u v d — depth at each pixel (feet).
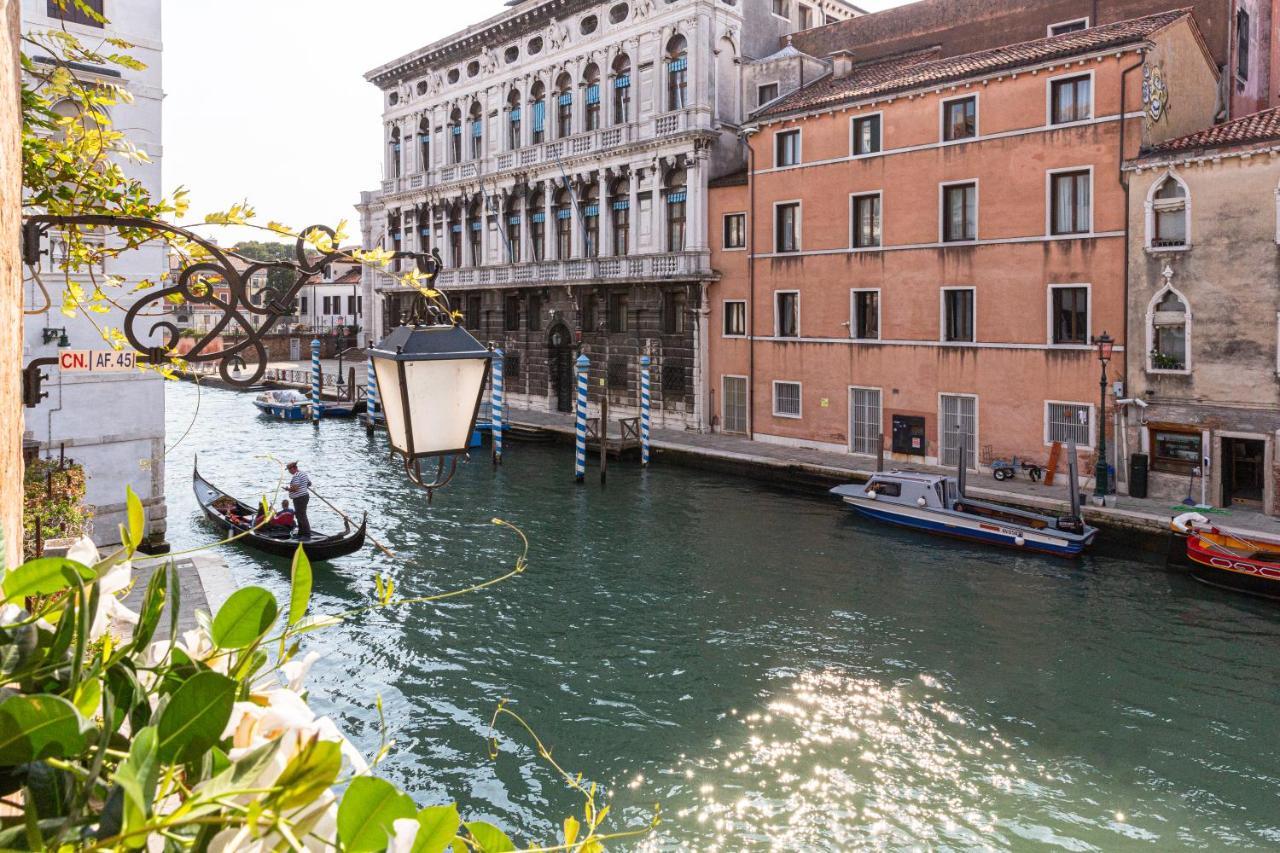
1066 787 36.60
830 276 101.81
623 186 130.00
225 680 4.32
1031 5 109.70
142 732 3.94
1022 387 86.53
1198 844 32.89
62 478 39.22
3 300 8.05
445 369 16.84
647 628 53.88
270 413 151.84
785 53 118.01
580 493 92.22
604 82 130.93
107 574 6.03
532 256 143.95
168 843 4.04
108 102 18.42
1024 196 85.46
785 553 69.21
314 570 64.85
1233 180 72.43
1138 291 78.07
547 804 35.83
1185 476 76.18
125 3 54.44
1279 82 107.76
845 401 101.19
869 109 96.63
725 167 120.37
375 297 176.76
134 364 18.22
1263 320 71.51
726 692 45.32
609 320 130.93
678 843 33.32
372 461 111.04
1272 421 71.41
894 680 46.47
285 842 4.27
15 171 9.15
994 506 72.95
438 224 162.20
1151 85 79.25
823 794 36.27
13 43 9.18
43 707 3.82
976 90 88.12
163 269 57.06
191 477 100.37
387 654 49.85
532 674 47.50
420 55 160.76
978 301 89.35
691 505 86.07
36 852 3.62
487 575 64.23
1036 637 51.96
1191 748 39.50
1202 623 53.57
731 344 115.24
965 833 33.73
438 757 39.29
